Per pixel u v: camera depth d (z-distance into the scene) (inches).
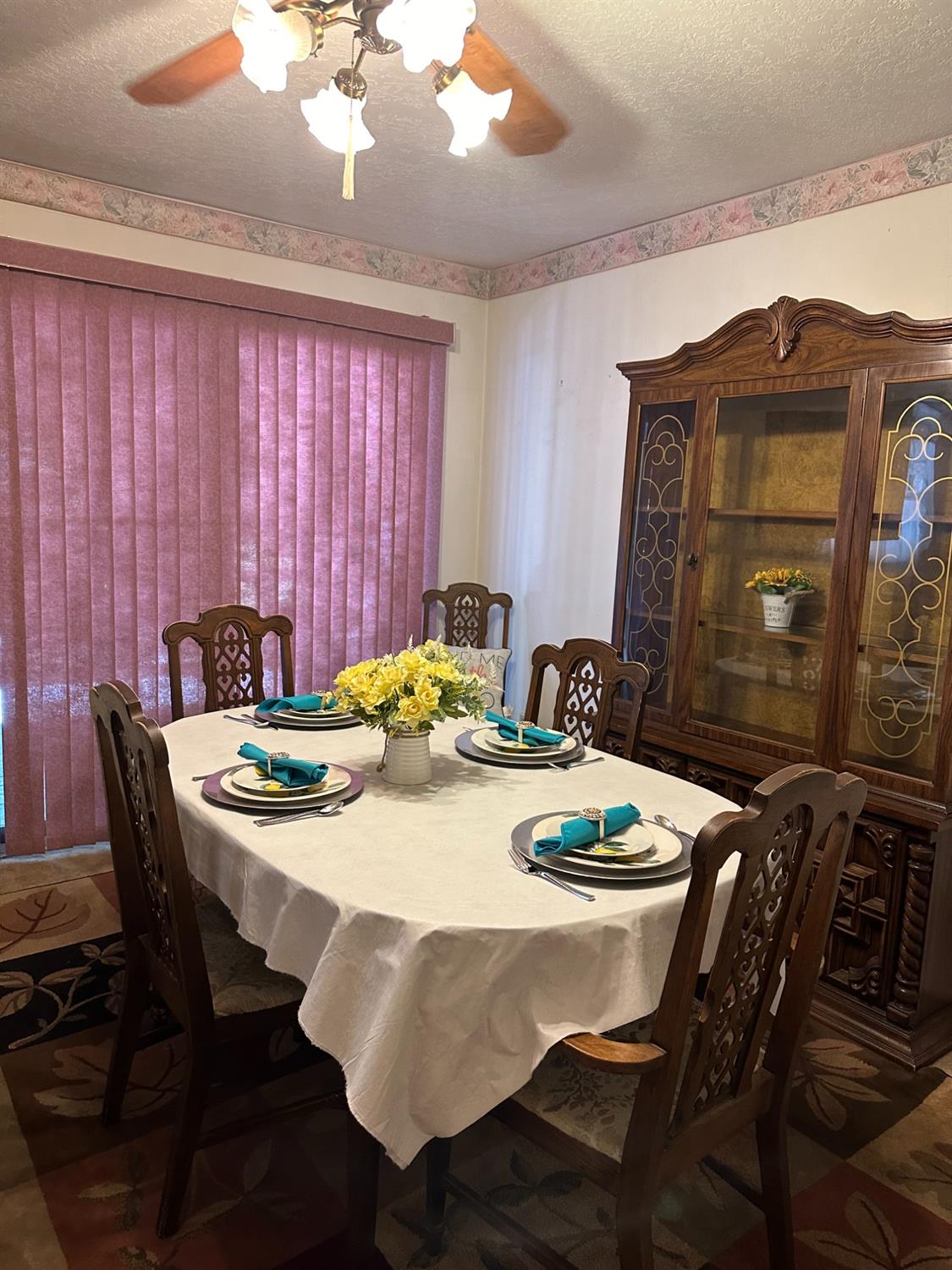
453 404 167.8
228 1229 67.4
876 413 94.7
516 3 75.1
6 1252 64.6
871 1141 80.7
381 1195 71.8
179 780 82.0
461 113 67.2
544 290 155.9
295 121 101.6
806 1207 72.2
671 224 131.9
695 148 105.0
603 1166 54.3
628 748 103.7
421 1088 55.4
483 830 72.4
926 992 94.9
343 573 156.8
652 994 60.6
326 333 148.6
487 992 55.5
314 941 60.7
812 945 59.4
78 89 95.3
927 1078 91.0
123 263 126.6
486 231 141.6
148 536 135.3
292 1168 74.2
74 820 135.0
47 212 122.3
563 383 153.5
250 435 142.8
